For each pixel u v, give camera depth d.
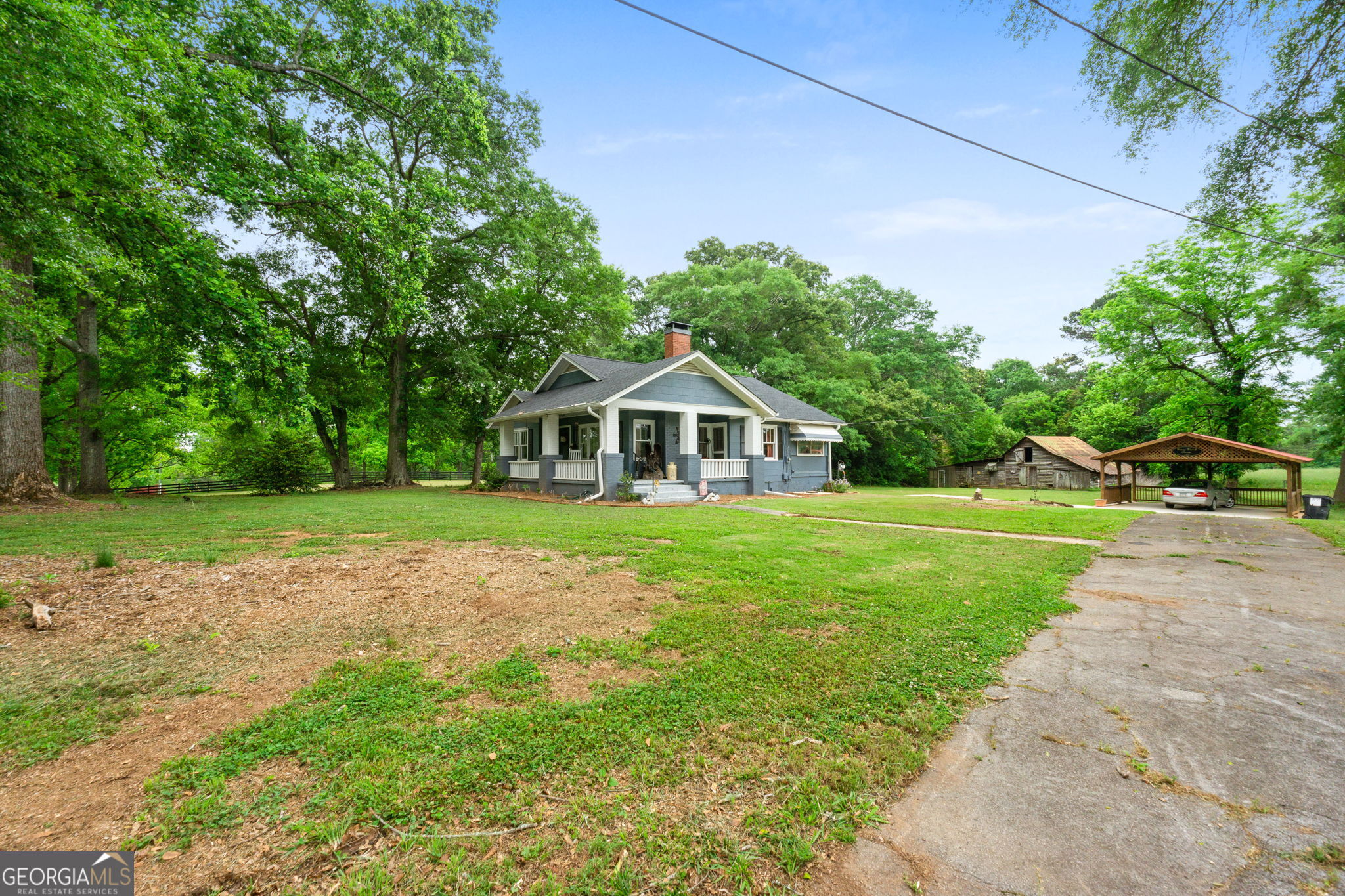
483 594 5.36
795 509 14.66
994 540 9.07
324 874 1.89
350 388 22.34
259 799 2.28
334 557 6.94
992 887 1.85
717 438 21.48
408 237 13.88
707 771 2.52
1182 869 1.91
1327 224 16.83
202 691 3.29
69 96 6.55
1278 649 4.18
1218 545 9.09
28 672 3.52
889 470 34.38
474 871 1.90
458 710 3.07
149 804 2.23
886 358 37.28
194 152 9.43
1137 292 21.36
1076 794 2.37
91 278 10.45
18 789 2.32
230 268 18.55
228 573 5.93
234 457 22.91
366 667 3.64
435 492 22.52
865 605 5.11
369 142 20.02
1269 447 21.97
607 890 1.83
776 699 3.23
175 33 9.05
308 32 12.79
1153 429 33.00
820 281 45.56
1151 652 4.10
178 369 16.45
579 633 4.33
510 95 20.30
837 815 2.23
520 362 26.45
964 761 2.64
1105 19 8.10
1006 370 55.34
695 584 5.83
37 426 12.77
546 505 15.30
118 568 5.96
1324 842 2.03
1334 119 8.43
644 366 19.16
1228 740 2.82
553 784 2.42
